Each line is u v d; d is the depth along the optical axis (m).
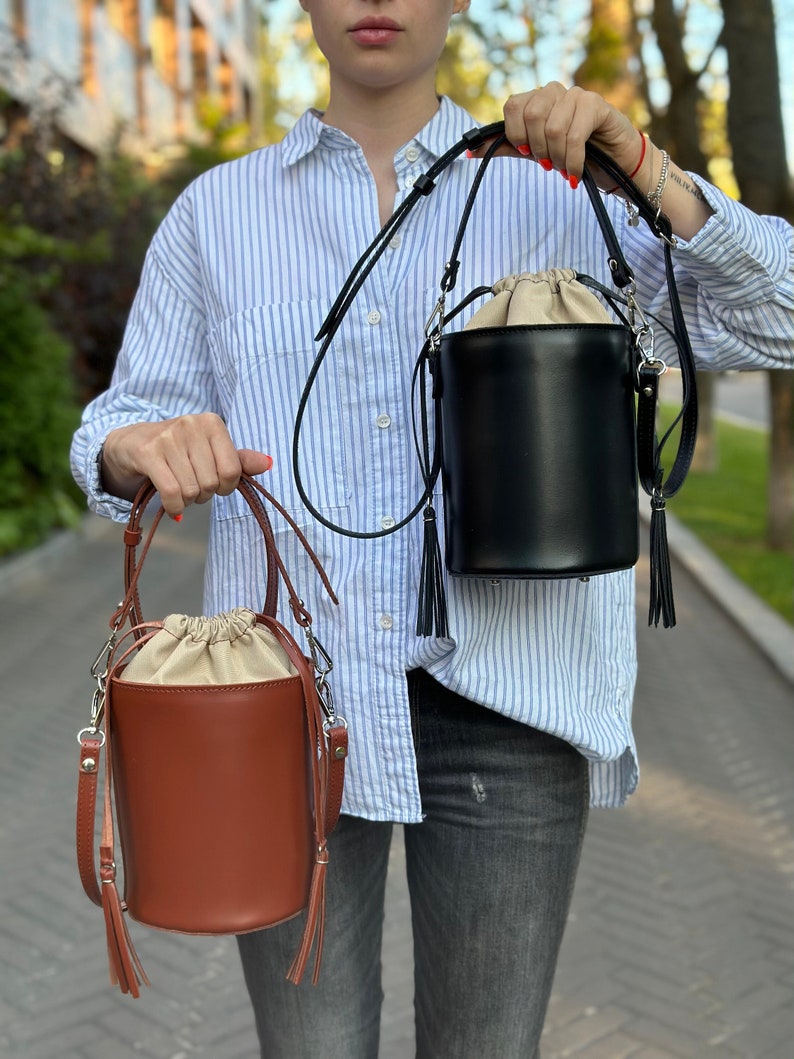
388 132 1.57
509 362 1.33
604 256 1.58
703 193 1.46
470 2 1.68
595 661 1.56
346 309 1.43
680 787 4.53
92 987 3.05
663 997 3.01
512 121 1.42
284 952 1.54
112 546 10.29
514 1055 1.55
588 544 1.35
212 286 1.60
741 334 1.55
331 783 1.42
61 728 5.10
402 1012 2.95
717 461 19.20
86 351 14.48
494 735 1.52
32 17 15.12
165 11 24.45
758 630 7.14
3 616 7.41
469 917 1.52
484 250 1.54
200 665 1.38
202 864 1.36
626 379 1.38
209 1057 2.75
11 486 9.55
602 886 3.65
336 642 1.53
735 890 3.63
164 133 23.53
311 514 1.54
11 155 12.05
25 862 3.77
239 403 1.57
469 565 1.38
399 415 1.53
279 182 1.58
